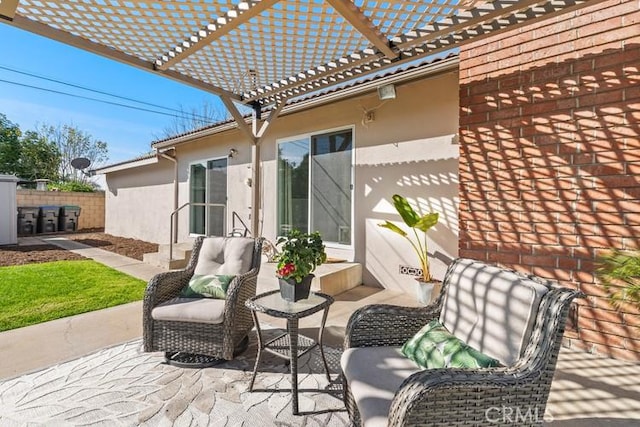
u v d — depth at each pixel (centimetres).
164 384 246
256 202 499
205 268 332
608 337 287
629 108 278
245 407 219
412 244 446
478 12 265
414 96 482
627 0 280
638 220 274
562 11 260
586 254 297
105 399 226
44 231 1250
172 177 940
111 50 329
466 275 205
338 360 286
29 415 209
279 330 351
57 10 264
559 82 311
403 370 178
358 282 534
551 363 148
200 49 323
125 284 517
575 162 302
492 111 349
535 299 163
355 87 471
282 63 369
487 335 174
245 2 252
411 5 264
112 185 1228
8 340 315
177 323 275
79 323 359
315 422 205
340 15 263
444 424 136
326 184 587
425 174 472
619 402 222
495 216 347
